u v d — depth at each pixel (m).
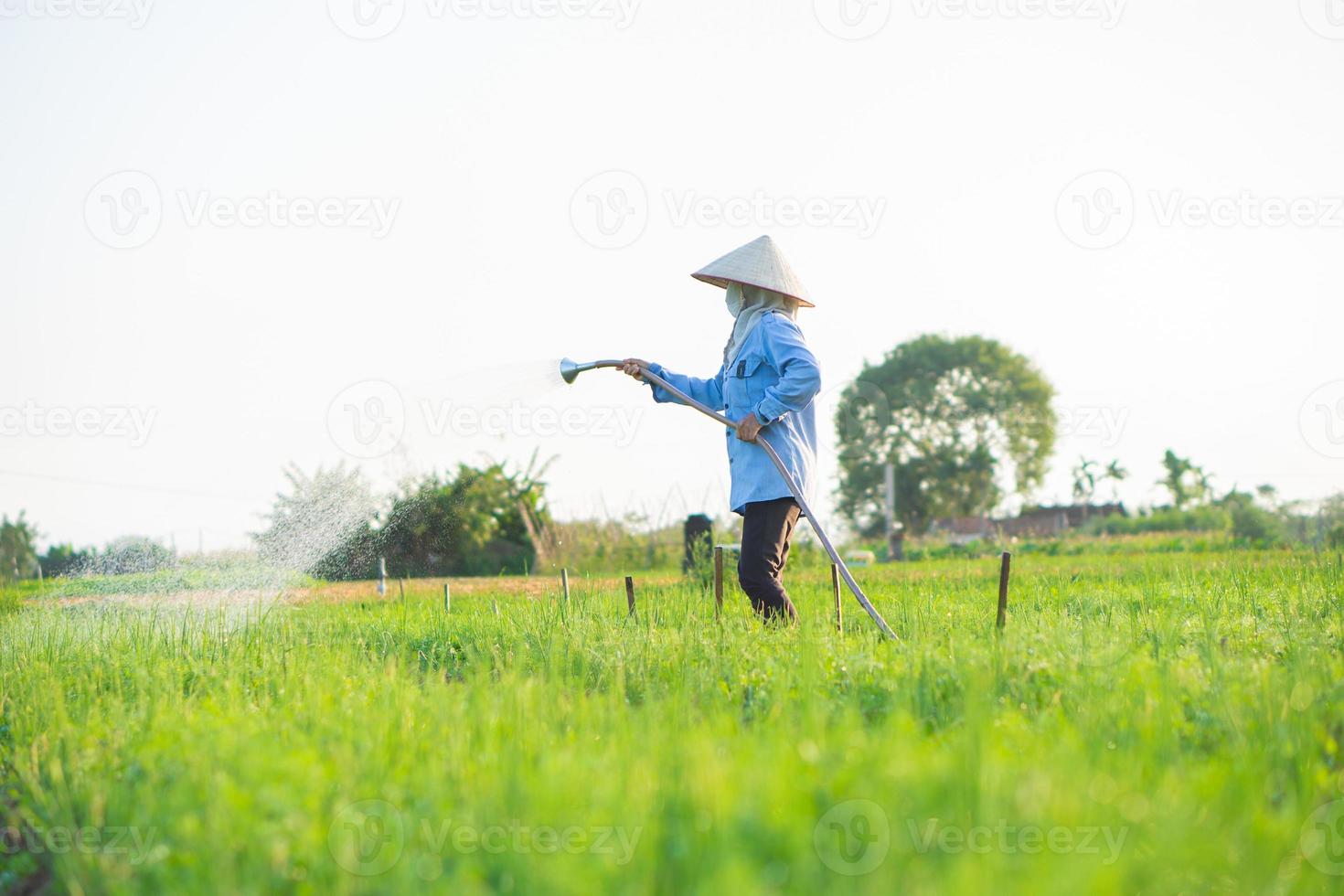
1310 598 9.08
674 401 8.95
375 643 8.95
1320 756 4.73
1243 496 35.81
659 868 3.46
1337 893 3.54
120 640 8.84
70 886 3.91
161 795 4.35
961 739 4.41
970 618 8.49
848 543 34.97
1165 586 11.24
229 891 3.49
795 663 6.25
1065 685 5.64
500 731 4.92
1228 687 5.43
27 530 30.30
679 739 4.55
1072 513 80.81
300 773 4.26
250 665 7.53
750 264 8.73
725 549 15.59
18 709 6.63
